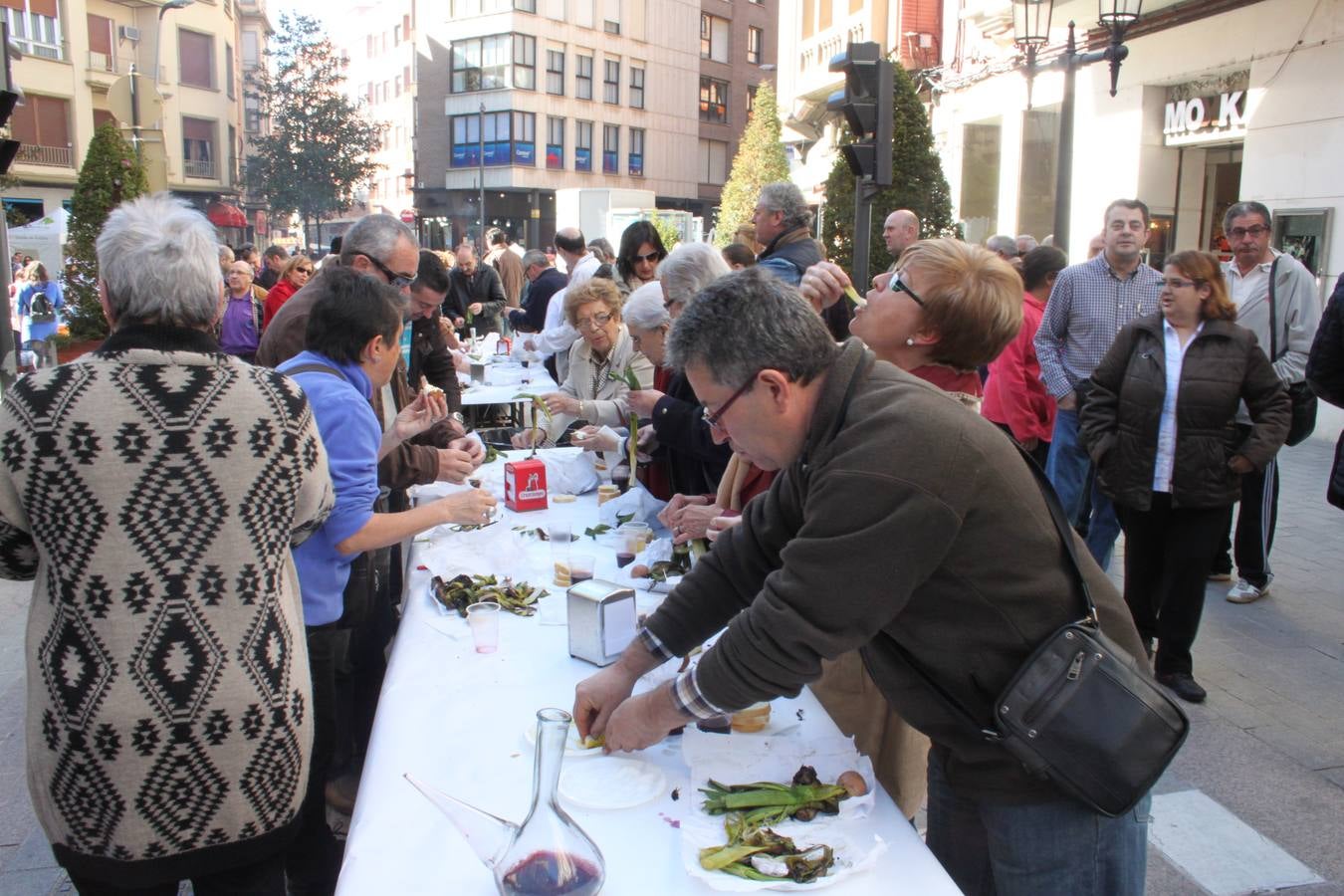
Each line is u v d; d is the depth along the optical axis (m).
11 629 4.60
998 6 10.54
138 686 1.63
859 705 2.20
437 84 41.00
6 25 5.34
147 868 1.71
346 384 2.39
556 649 2.17
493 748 1.75
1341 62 7.51
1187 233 9.90
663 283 3.26
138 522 1.64
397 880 1.42
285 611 1.80
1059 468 5.04
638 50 42.25
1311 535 5.91
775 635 1.42
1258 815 3.07
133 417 1.65
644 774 1.65
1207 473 3.65
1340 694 3.87
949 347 1.99
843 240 10.05
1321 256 7.77
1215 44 8.67
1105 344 4.78
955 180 12.77
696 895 1.37
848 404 1.47
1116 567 5.45
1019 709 1.48
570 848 1.35
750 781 1.61
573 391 4.60
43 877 2.82
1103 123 10.05
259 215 49.81
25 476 1.62
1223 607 4.78
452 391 4.98
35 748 1.69
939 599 1.48
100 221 10.59
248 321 8.90
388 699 1.95
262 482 1.73
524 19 38.50
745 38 47.34
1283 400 3.70
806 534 1.43
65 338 10.59
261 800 1.76
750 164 27.02
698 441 2.93
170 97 34.78
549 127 40.03
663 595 2.47
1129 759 1.48
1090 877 1.59
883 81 5.50
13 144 5.60
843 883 1.41
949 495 1.38
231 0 39.56
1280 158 8.09
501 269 13.18
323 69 38.75
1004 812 1.61
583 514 3.31
